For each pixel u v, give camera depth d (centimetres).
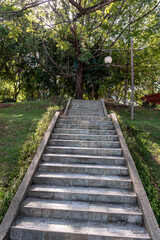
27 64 1978
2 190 397
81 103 1212
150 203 361
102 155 527
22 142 624
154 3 1377
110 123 716
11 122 825
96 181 415
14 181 417
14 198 358
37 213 340
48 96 1655
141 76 1778
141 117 1120
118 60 1672
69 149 536
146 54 1484
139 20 1441
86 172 456
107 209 343
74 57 1562
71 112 1000
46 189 393
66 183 419
